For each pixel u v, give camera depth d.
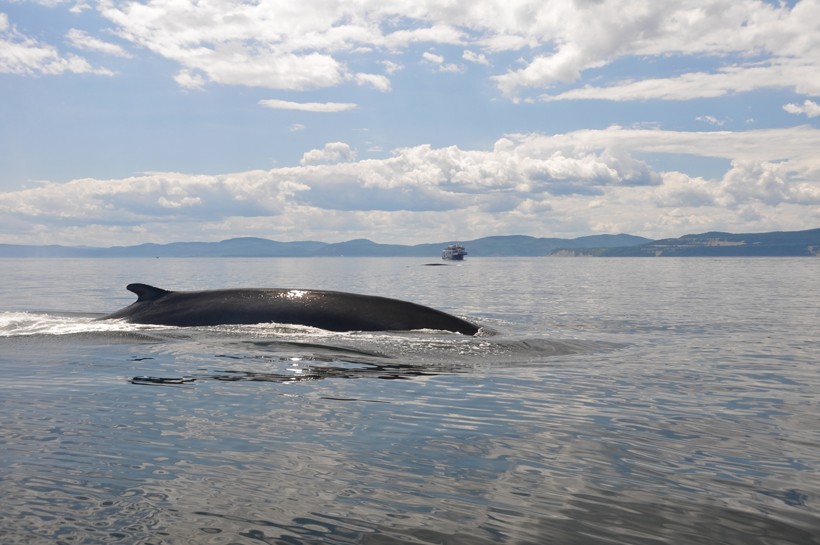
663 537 4.40
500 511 4.82
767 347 14.67
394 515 4.73
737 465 5.98
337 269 127.19
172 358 12.12
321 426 7.25
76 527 4.43
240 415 7.73
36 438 6.64
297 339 14.27
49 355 12.48
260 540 4.28
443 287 50.84
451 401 8.65
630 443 6.68
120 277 68.25
